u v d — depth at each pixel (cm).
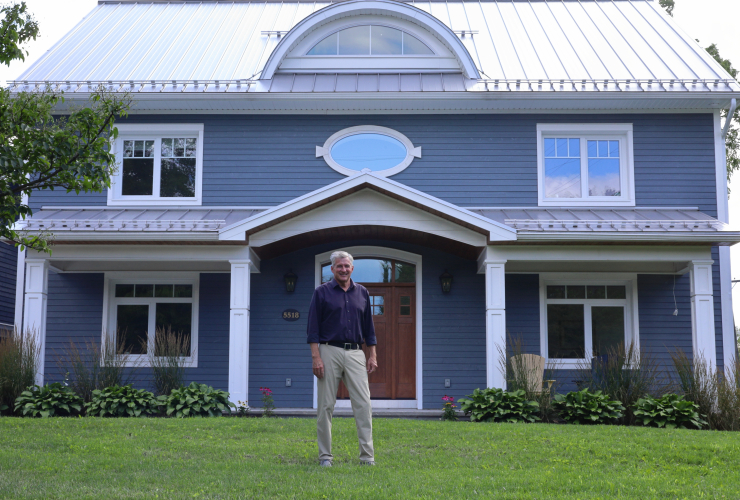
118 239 1132
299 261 1316
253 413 1186
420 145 1334
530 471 650
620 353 1127
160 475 601
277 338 1296
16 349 1109
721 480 630
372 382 1304
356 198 1161
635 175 1320
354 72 1411
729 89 1302
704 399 1072
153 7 1752
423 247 1316
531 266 1298
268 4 1764
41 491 537
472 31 1574
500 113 1338
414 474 617
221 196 1328
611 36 1555
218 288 1313
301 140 1340
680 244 1154
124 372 1287
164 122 1345
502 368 1118
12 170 729
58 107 1312
